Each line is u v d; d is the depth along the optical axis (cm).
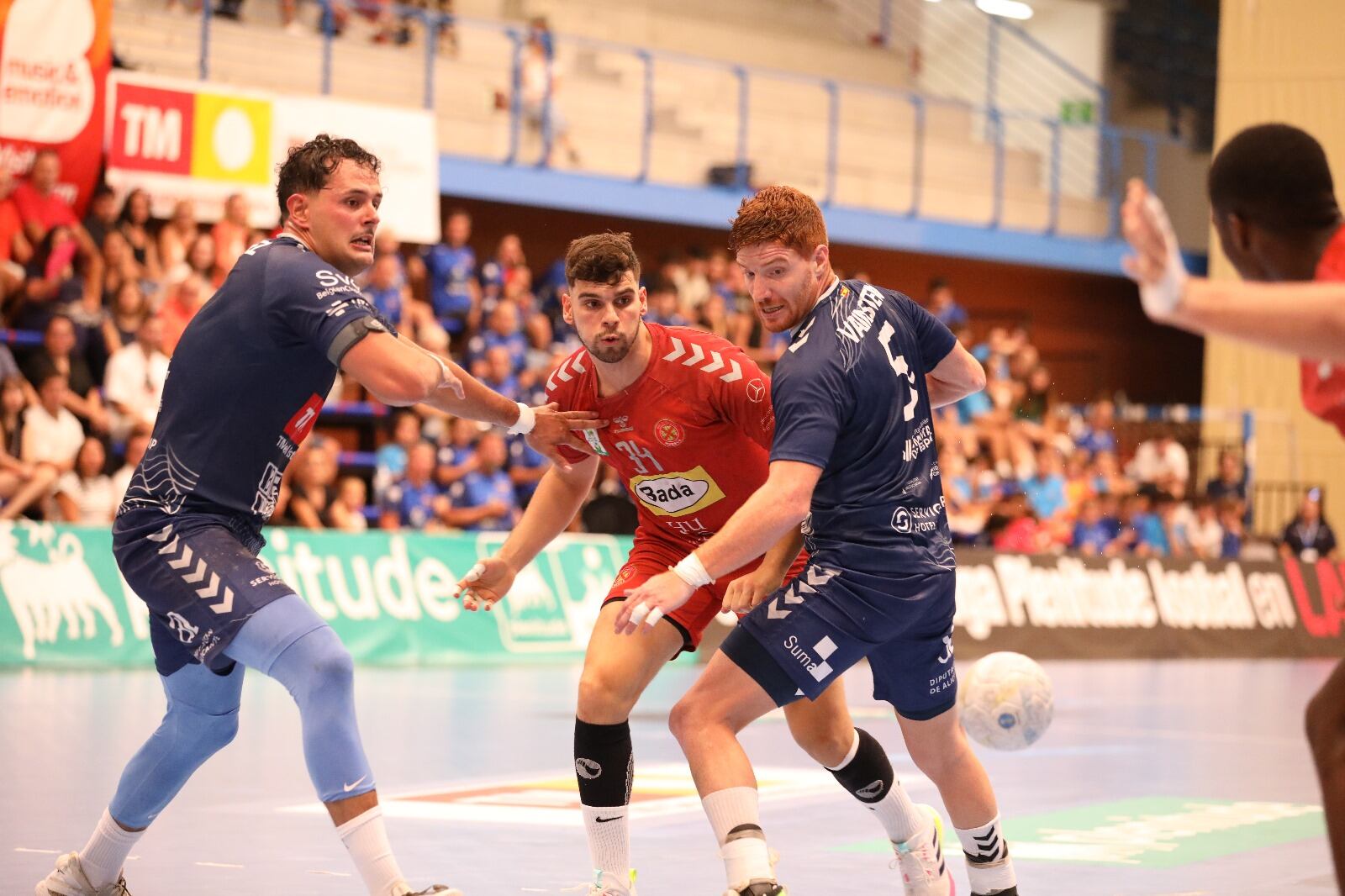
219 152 2338
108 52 2209
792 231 643
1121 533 2964
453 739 1339
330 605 2025
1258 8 3594
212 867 796
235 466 647
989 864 686
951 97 4259
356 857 609
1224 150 530
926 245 3450
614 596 714
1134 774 1231
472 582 740
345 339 618
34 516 1934
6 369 1920
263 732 1366
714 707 637
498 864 816
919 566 641
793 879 799
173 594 633
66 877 688
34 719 1368
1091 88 4122
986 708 774
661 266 3061
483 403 682
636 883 768
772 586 673
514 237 2928
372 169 673
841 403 625
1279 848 903
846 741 703
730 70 3247
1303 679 2333
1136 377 4103
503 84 3216
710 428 700
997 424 3027
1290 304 425
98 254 2111
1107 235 3919
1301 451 3644
